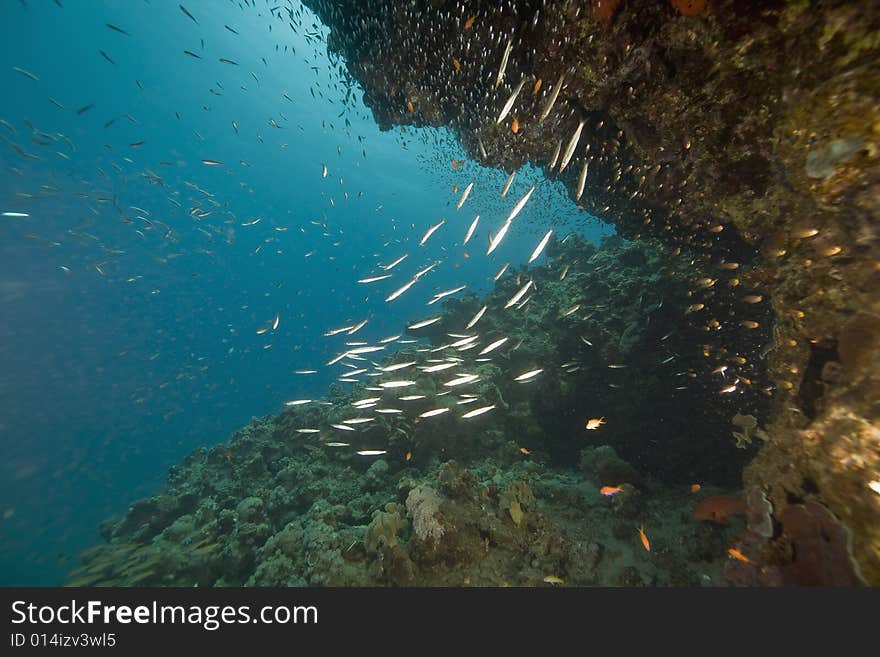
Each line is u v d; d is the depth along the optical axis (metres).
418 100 8.50
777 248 4.59
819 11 3.26
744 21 3.79
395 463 9.85
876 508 2.71
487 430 10.27
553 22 5.31
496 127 7.40
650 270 10.50
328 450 10.38
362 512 7.90
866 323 3.29
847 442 2.96
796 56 3.52
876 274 3.34
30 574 15.55
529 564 6.00
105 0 42.66
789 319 4.52
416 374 10.46
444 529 5.92
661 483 9.03
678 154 5.38
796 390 4.42
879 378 2.98
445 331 13.62
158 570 7.48
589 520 7.31
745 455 8.30
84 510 22.77
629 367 9.33
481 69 7.07
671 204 6.33
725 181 5.03
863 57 3.00
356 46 8.74
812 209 4.00
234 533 7.77
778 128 3.87
